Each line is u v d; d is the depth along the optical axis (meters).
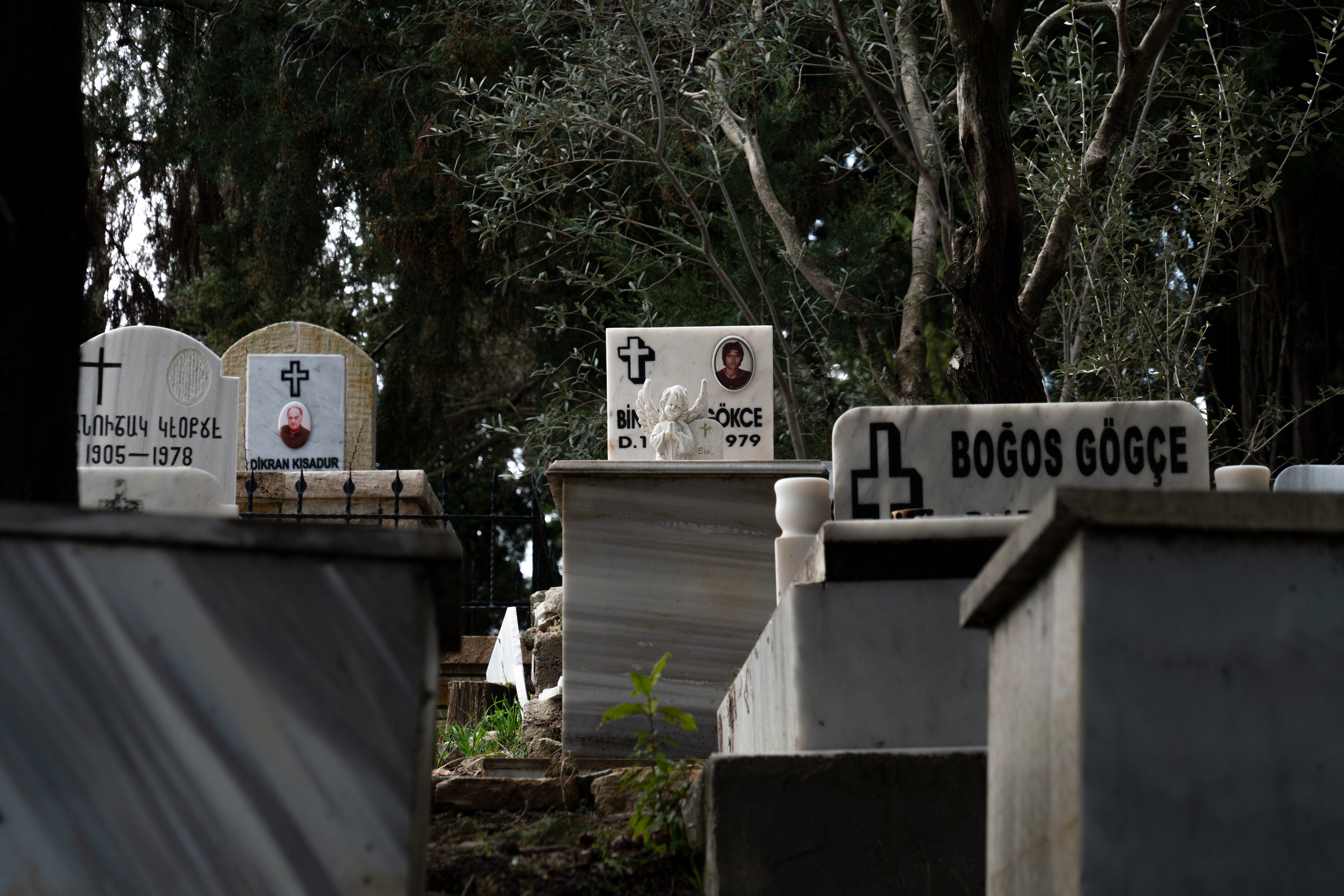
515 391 18.67
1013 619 2.12
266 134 14.88
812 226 14.92
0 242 2.40
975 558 3.09
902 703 3.03
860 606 3.07
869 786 2.84
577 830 3.75
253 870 1.78
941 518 3.19
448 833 3.76
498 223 10.48
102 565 1.82
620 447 7.01
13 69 2.45
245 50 14.73
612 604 5.61
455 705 7.73
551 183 13.10
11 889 1.75
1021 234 6.23
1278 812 1.75
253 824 1.79
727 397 7.05
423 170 14.58
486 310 16.94
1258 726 1.77
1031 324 6.46
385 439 16.56
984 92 6.13
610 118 9.95
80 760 1.78
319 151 15.28
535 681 6.96
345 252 17.39
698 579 5.63
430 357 15.99
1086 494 1.78
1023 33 11.98
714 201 14.05
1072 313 9.07
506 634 8.84
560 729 6.01
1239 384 11.78
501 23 13.30
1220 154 7.91
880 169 14.02
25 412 2.42
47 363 2.46
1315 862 1.74
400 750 1.82
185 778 1.79
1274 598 1.79
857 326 12.48
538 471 10.94
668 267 12.59
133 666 1.80
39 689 1.79
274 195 15.29
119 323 15.53
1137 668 1.77
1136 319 7.96
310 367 12.00
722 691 5.55
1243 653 1.78
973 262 6.29
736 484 5.69
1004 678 2.17
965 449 4.08
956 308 6.38
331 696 1.82
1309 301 11.05
